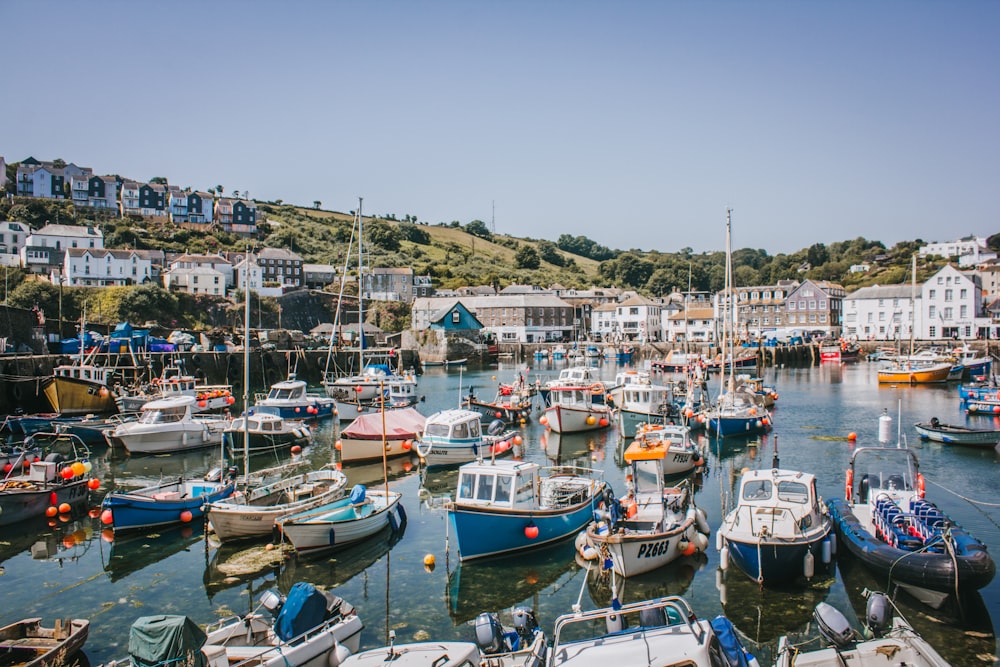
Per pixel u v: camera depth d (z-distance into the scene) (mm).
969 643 14461
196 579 18703
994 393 48500
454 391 66062
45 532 22859
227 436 35781
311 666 13039
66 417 41750
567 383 49312
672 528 18844
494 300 132500
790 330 122688
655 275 186750
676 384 53750
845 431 40906
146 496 23672
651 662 9953
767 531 17438
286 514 21641
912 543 16781
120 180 152625
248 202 164875
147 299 92250
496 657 12484
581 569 19109
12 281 92062
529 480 21016
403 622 16047
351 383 56875
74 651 13719
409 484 29031
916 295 111625
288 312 114688
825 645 14461
